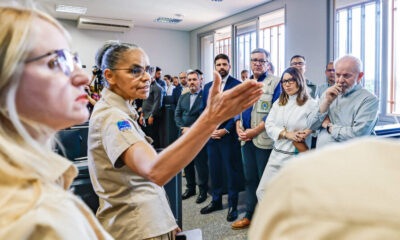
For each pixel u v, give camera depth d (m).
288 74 2.21
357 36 5.27
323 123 2.19
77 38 8.46
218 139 2.96
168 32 9.68
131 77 1.08
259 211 0.29
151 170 0.81
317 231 0.22
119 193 1.01
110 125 0.96
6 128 0.38
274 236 0.25
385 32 4.88
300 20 5.83
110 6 6.92
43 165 0.39
